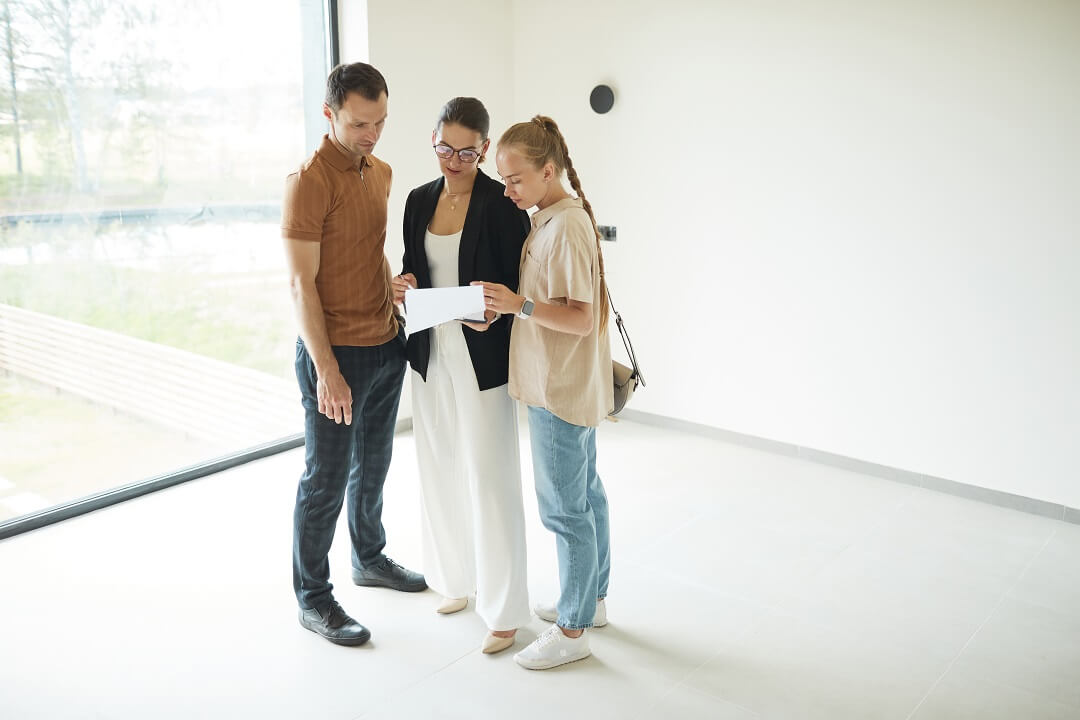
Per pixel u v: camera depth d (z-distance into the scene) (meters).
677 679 2.43
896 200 3.71
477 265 2.42
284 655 2.55
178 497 3.72
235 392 4.09
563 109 4.68
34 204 3.27
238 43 3.85
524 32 4.74
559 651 2.48
